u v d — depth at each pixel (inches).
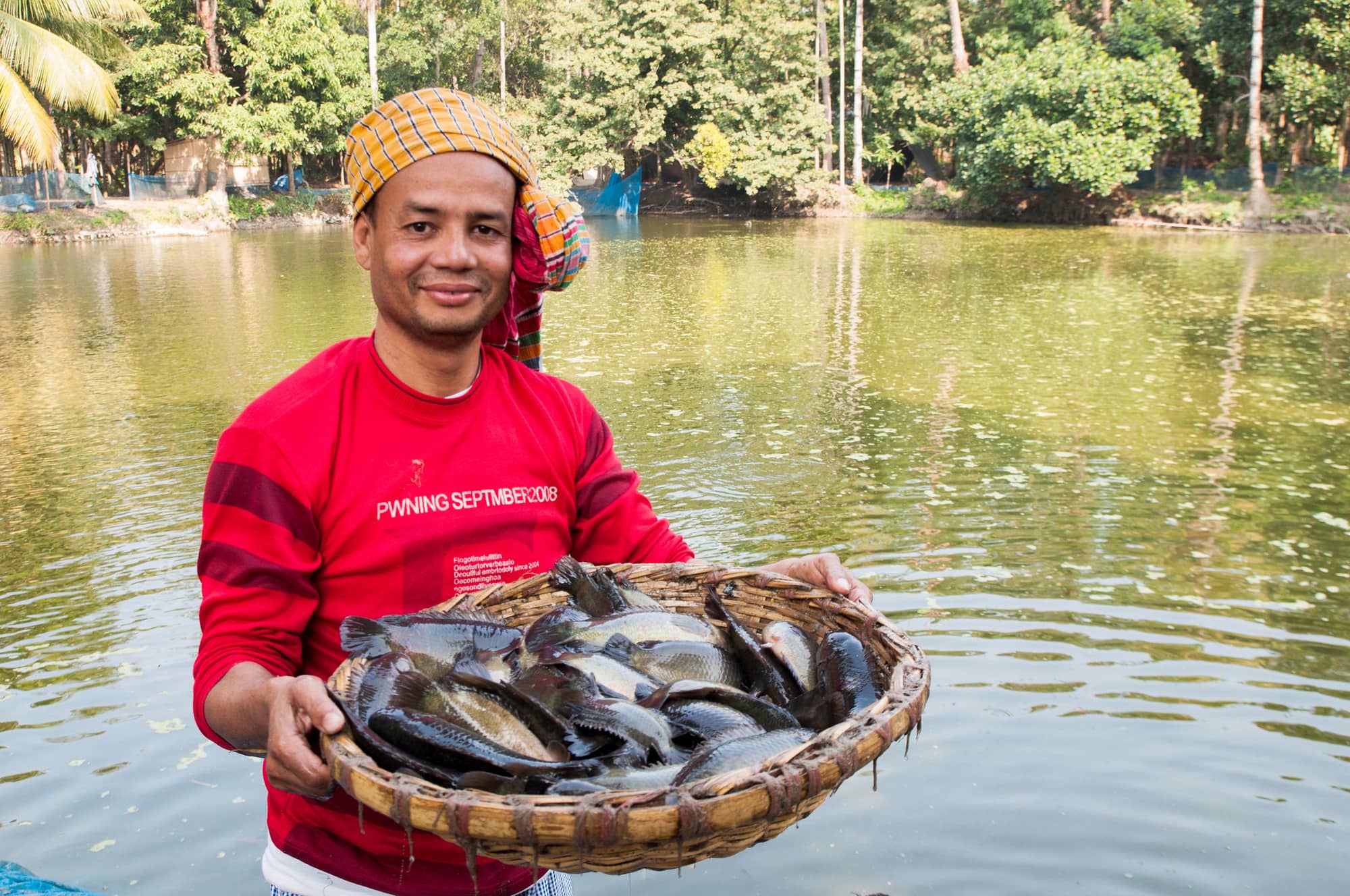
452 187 82.9
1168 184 1535.4
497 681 84.8
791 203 1811.0
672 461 359.3
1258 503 319.9
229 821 173.2
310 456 84.5
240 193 1724.9
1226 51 1427.2
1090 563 273.0
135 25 1352.1
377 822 84.4
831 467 353.7
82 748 193.8
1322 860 160.6
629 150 1931.6
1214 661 223.1
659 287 837.2
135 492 333.7
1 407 448.1
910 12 1850.4
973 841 166.7
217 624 82.4
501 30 1827.0
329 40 1555.1
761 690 101.2
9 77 1035.9
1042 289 801.6
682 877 161.8
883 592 255.0
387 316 86.4
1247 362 528.4
